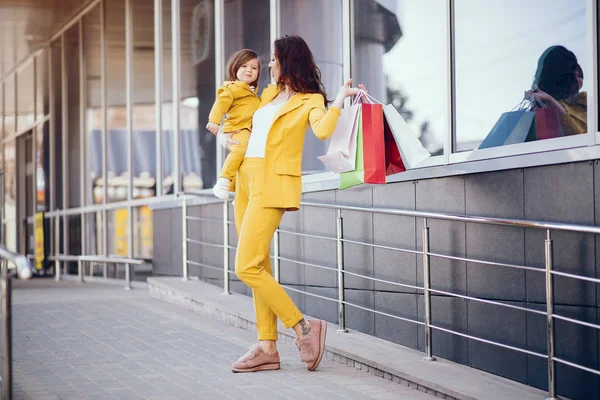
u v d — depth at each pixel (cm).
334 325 707
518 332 518
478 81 574
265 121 545
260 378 543
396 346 612
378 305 661
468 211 559
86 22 1560
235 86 552
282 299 549
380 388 515
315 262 755
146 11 1281
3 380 400
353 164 510
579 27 492
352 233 695
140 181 1316
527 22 530
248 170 545
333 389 511
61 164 1780
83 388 518
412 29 651
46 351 645
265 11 891
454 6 600
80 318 816
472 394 468
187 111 1130
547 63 515
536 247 502
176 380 539
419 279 611
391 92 679
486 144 565
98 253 1529
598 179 461
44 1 1502
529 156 505
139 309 880
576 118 493
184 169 1137
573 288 475
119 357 619
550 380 453
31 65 1969
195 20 1100
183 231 995
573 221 477
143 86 1298
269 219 539
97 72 1511
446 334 582
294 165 538
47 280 1585
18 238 2202
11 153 2264
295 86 536
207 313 825
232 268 929
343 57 747
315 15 795
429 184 598
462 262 565
